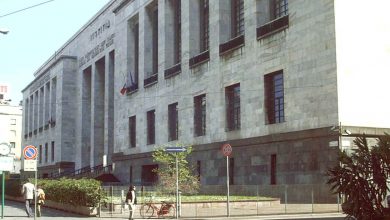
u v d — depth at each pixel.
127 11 60.22
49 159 88.56
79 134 78.50
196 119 45.31
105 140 66.75
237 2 42.75
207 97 43.41
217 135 41.72
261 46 37.22
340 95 30.27
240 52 39.50
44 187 37.84
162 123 50.62
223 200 28.88
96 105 72.31
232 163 39.66
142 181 53.38
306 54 32.88
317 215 24.92
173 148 25.48
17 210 33.19
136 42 59.91
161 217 25.55
